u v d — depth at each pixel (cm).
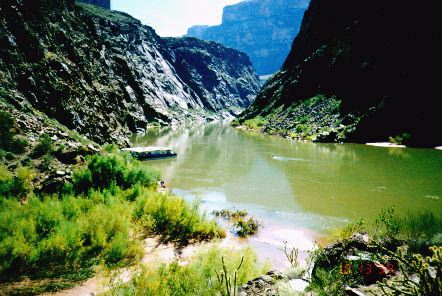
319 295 645
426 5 5762
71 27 6391
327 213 1884
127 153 3017
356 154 3991
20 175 1806
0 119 2228
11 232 1207
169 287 848
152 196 1770
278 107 8750
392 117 5006
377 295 557
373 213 1842
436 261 486
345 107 6147
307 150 4544
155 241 1430
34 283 994
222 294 730
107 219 1388
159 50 17438
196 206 1744
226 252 1110
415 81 5009
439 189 2314
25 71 3528
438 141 4403
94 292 950
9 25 3856
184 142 5822
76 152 2252
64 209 1501
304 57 9694
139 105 9775
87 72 5516
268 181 2745
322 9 9606
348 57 6919
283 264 1241
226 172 3138
